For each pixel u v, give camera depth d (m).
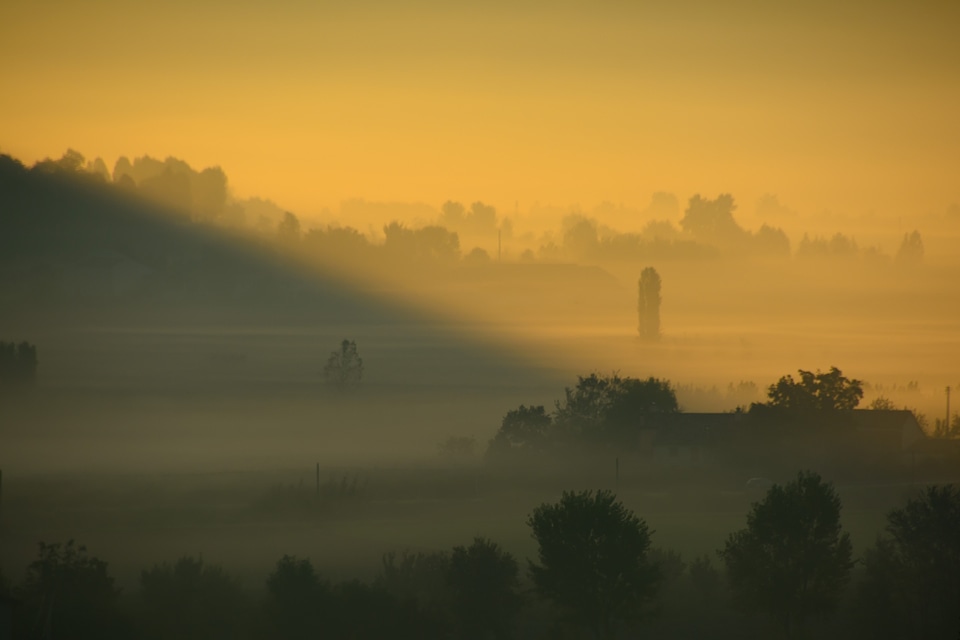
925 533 169.12
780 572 168.50
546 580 167.12
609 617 168.50
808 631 165.88
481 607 161.50
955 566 165.50
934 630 159.88
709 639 164.00
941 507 169.75
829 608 167.25
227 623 158.50
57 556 164.38
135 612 160.00
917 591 165.50
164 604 159.25
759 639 163.88
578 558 165.62
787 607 166.38
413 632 156.12
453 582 165.00
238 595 167.38
